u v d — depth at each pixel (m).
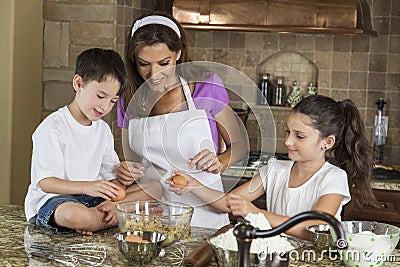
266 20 4.52
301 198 2.79
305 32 4.48
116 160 2.99
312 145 2.74
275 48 5.11
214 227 2.90
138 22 2.95
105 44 4.38
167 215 2.42
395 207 4.19
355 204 4.22
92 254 2.31
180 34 2.97
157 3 5.10
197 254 2.18
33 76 4.41
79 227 2.55
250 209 2.58
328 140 2.77
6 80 4.23
